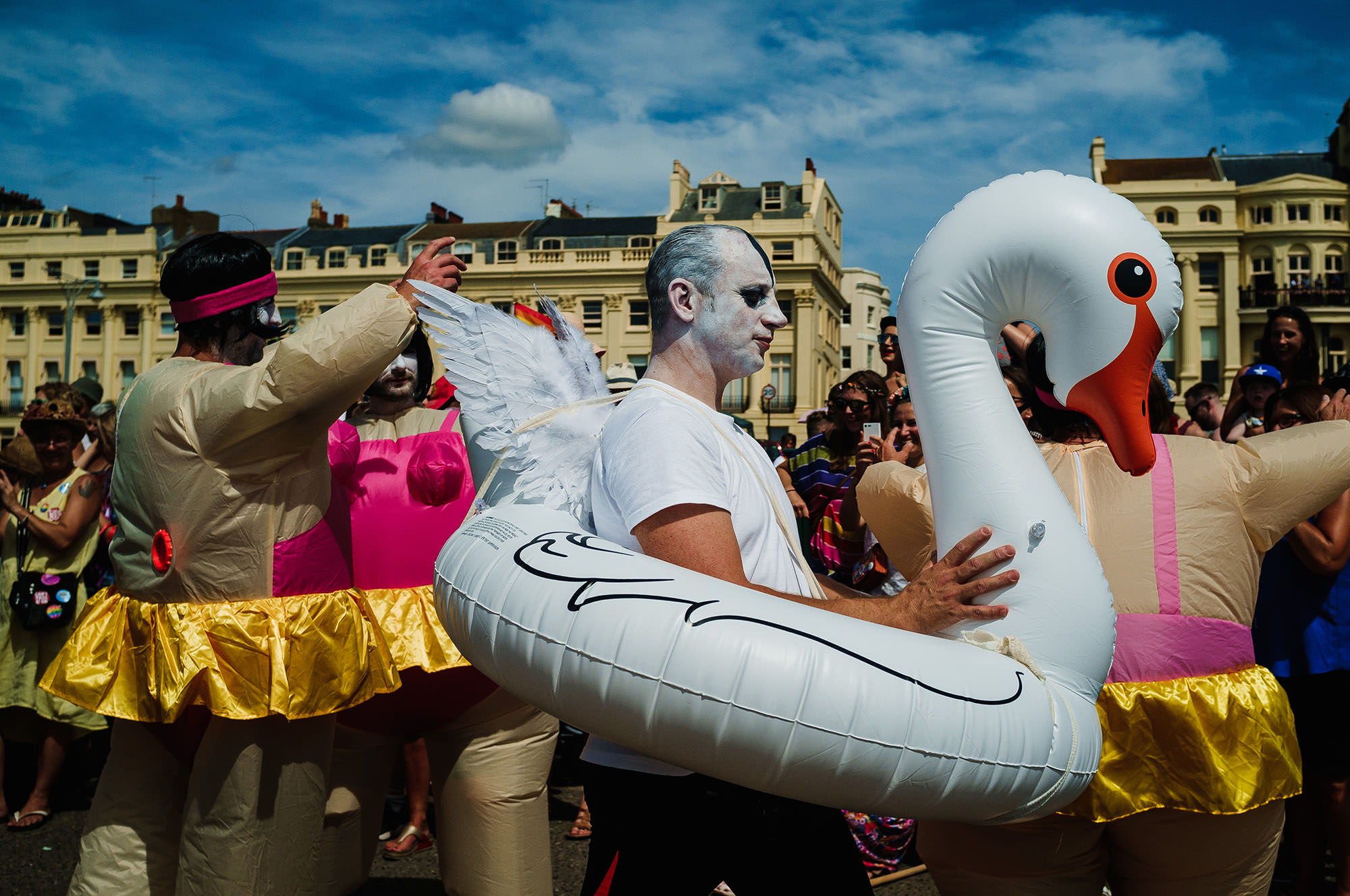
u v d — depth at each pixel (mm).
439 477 3191
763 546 1970
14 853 4223
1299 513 2182
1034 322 2010
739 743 1601
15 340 48125
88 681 2482
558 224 44219
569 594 1724
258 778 2391
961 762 1630
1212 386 6457
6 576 4828
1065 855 2139
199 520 2408
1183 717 2080
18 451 5070
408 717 2967
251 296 2580
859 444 4543
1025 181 1979
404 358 3418
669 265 2051
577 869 4066
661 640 1626
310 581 2512
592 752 1985
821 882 1916
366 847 3014
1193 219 37312
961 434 1958
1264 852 2162
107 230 48031
